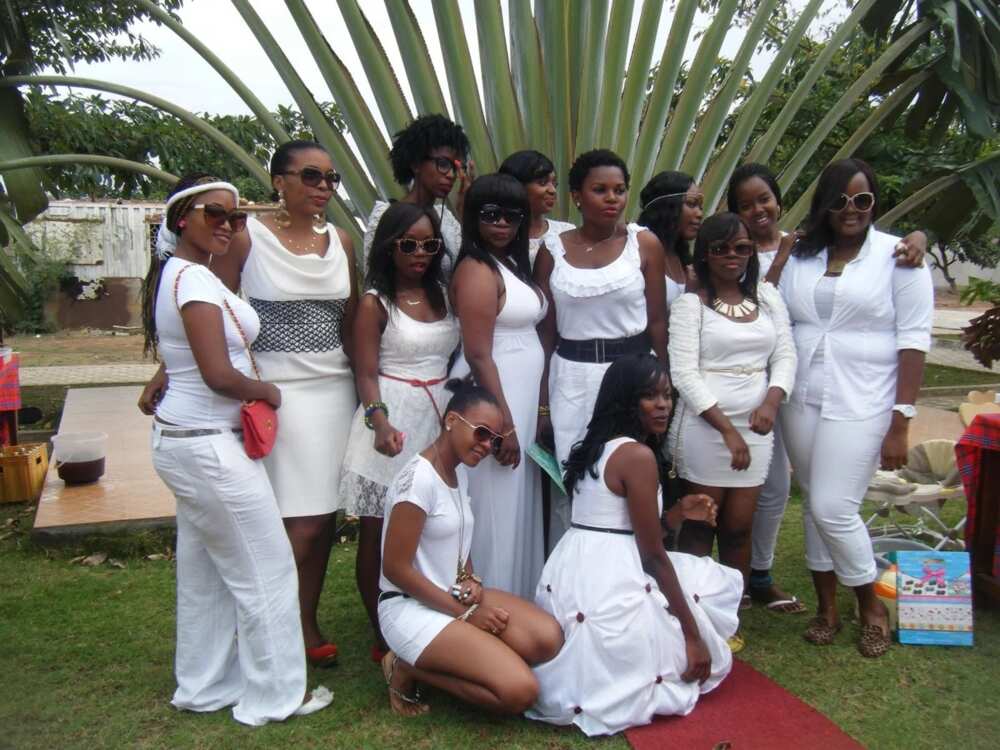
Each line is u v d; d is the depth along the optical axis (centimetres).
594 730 270
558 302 321
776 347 326
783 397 322
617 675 273
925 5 489
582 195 314
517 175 329
